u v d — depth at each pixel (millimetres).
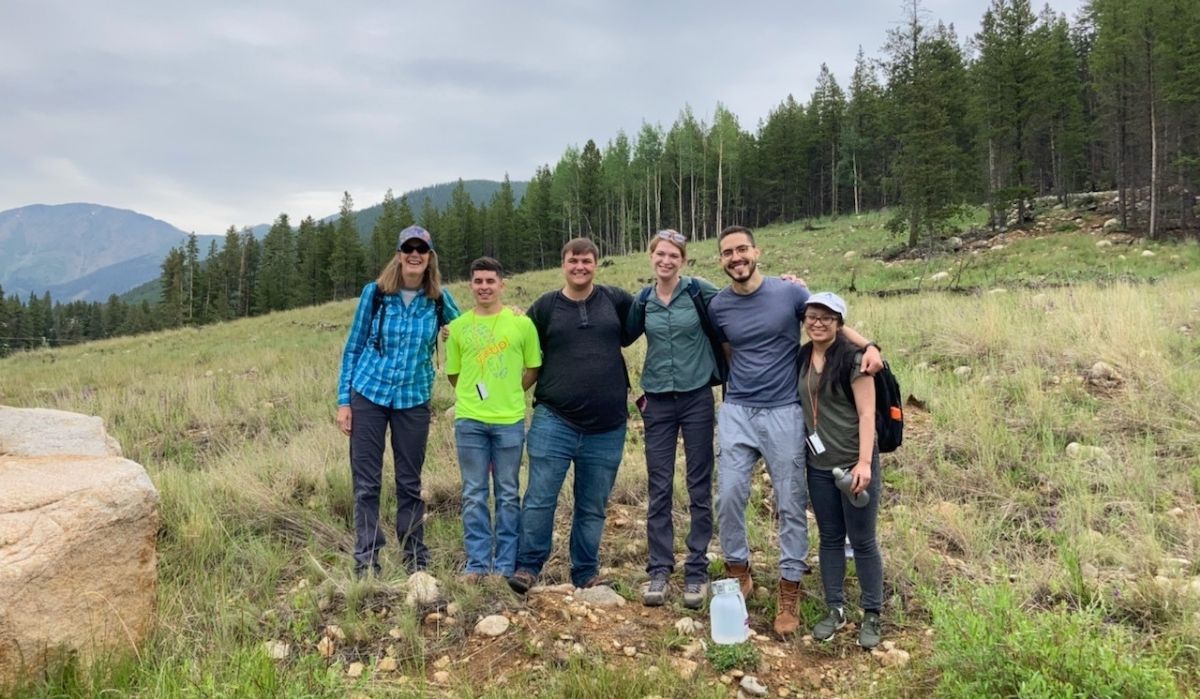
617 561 4539
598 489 4137
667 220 64750
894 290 18234
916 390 7074
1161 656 2764
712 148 58719
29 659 2693
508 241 69250
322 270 68062
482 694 2934
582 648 3244
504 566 3980
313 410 8766
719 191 53531
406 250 4203
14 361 23375
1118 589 3557
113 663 2943
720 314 3828
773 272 25906
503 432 4090
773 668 3195
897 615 3576
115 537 3049
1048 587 3650
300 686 2668
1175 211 26188
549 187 70625
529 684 2977
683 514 5012
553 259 68750
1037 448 5590
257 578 4031
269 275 71250
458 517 5137
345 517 5188
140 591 3170
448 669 3119
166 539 4496
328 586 3771
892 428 3391
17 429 4039
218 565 4156
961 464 5492
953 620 2967
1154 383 6449
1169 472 4965
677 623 3518
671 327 3918
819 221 48469
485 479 4117
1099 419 5984
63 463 3279
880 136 45125
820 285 21219
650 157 62438
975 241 26625
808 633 3539
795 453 3584
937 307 11336
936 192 25547
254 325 29672
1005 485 4988
